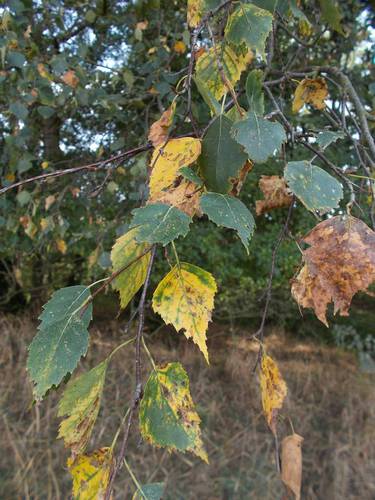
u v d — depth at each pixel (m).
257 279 1.44
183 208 0.20
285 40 0.86
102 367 0.19
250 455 1.08
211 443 1.10
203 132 0.21
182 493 0.97
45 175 0.24
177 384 0.19
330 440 1.12
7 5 0.66
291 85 0.52
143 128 0.88
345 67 0.87
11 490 0.94
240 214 0.18
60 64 0.71
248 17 0.24
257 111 0.23
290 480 0.24
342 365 1.44
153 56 0.81
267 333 1.57
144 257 0.21
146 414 0.18
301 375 1.36
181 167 0.20
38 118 0.99
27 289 1.38
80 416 0.19
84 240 1.12
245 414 1.20
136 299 1.12
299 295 0.22
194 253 1.30
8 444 1.02
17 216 0.89
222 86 0.26
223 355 1.42
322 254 0.20
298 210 1.28
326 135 0.26
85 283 1.40
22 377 1.18
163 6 0.81
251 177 1.03
